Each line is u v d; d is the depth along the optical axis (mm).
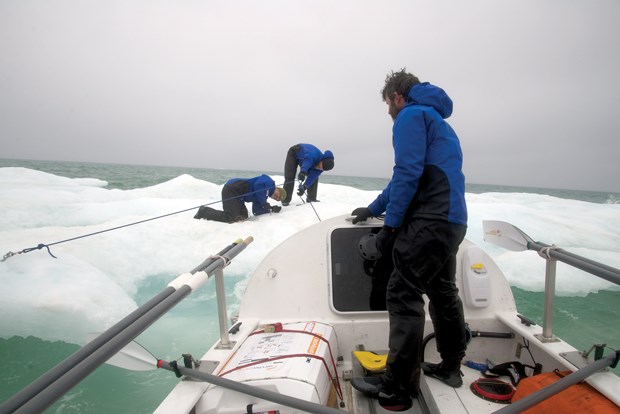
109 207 6672
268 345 1825
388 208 1668
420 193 1686
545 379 1587
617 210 10375
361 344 2285
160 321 3971
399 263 1680
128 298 3990
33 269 3871
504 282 2322
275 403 1390
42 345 3447
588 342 4004
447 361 1916
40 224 6008
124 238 4988
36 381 816
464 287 2299
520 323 2121
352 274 2332
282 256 2377
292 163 6027
